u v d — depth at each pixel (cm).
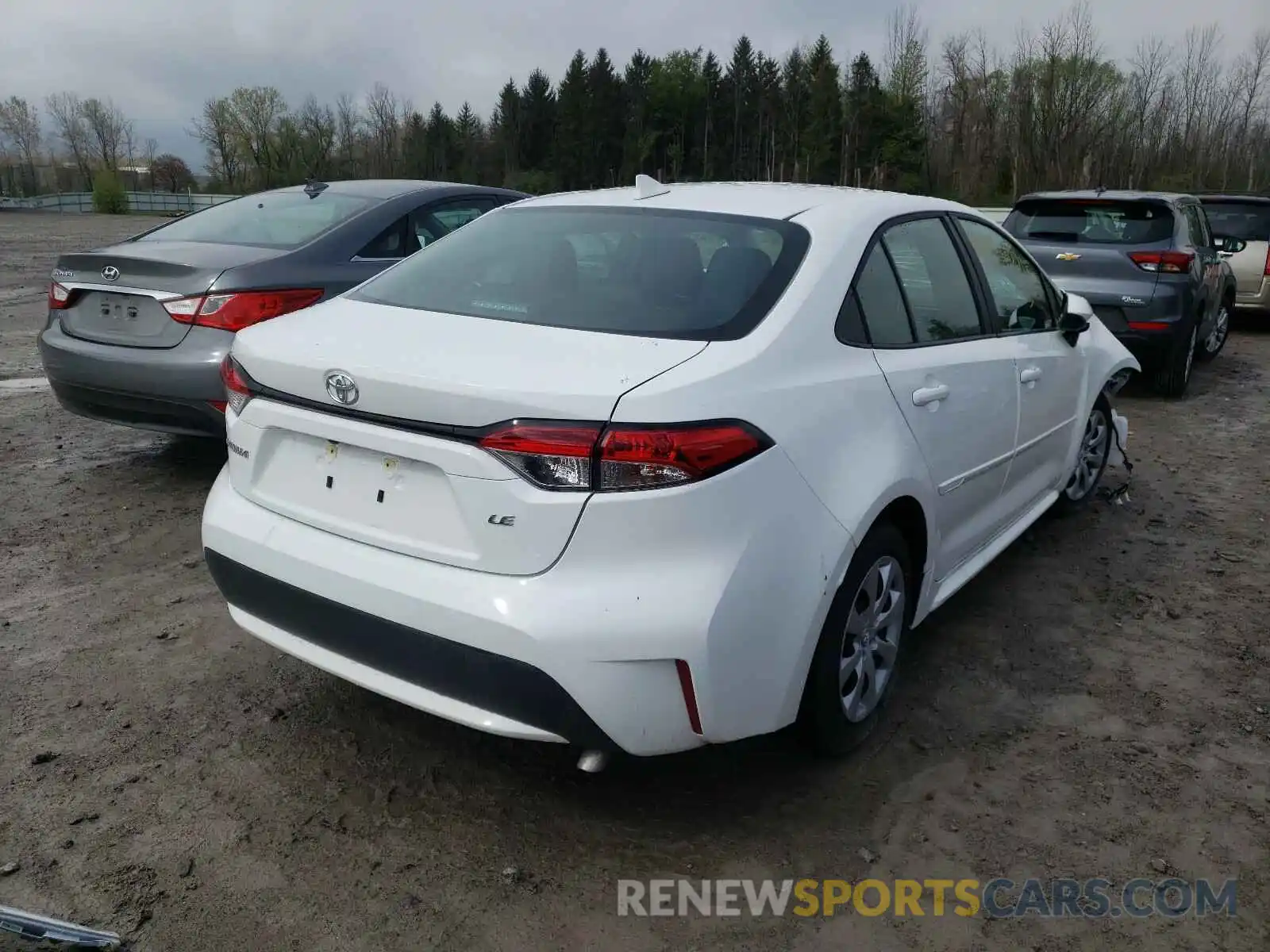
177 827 269
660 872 258
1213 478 612
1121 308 800
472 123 8069
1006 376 378
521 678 233
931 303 345
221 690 337
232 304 480
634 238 312
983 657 378
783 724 263
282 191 627
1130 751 316
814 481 260
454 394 234
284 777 292
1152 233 812
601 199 347
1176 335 795
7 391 746
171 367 477
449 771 297
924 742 319
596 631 229
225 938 232
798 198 334
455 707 246
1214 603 430
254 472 282
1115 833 276
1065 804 289
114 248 533
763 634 247
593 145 7306
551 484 229
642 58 7288
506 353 251
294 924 237
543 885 252
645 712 236
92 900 241
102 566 432
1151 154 4516
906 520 318
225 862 256
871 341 301
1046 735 325
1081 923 244
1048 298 452
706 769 301
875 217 329
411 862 259
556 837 270
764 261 291
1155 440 703
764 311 273
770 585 246
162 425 500
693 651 234
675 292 282
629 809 282
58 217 5034
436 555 244
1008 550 487
